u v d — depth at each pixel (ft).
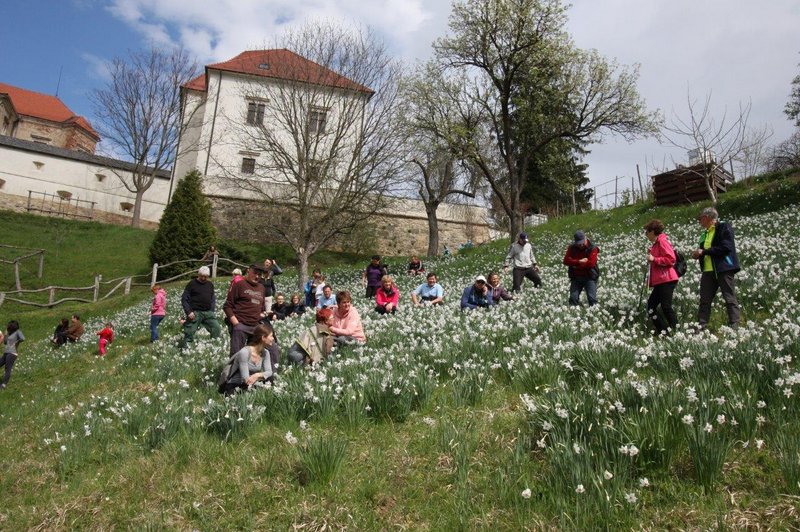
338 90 87.92
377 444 16.39
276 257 124.47
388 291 43.24
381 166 85.10
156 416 19.25
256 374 23.30
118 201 171.63
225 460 16.06
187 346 37.60
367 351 27.12
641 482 11.73
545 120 97.55
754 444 13.21
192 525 13.15
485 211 151.23
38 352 58.39
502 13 85.76
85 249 128.88
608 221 94.38
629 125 91.81
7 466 19.15
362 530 12.30
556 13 87.45
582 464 12.21
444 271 81.15
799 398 14.26
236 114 138.92
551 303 36.91
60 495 15.90
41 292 97.91
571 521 11.12
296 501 13.56
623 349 20.15
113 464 17.33
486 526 11.60
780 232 50.88
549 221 109.70
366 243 136.05
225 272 111.65
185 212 112.06
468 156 95.81
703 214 27.58
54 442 20.53
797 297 29.14
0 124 205.87
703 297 27.20
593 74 91.45
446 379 22.04
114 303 86.53
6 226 136.05
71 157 167.02
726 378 15.72
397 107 85.92
